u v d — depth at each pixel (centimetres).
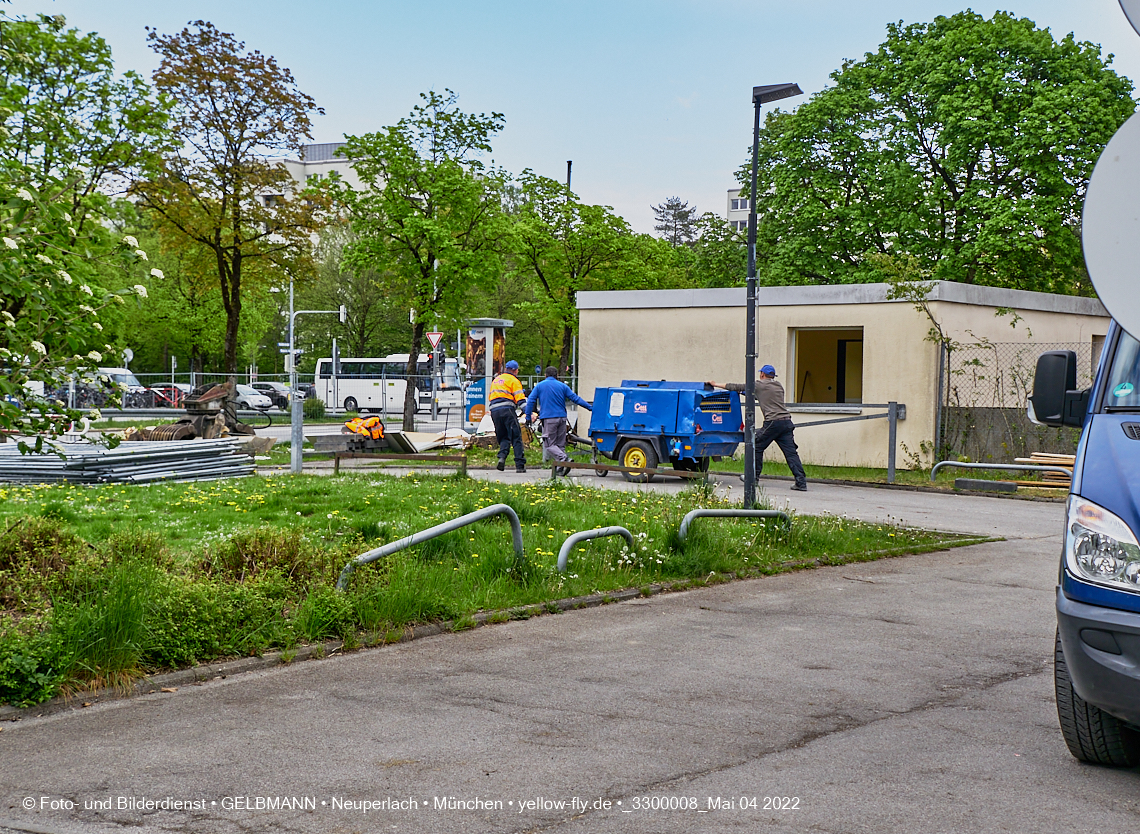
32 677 543
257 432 3400
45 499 1309
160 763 458
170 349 6044
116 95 2128
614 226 3672
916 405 2117
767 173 3697
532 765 459
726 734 507
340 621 692
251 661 632
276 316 6844
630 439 1875
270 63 2505
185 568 791
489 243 2861
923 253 3256
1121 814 414
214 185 2503
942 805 418
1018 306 2250
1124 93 3147
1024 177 3067
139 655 595
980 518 1469
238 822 393
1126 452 467
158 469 1609
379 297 6250
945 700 574
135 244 665
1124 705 424
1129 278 329
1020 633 750
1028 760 477
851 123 3472
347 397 5681
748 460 1248
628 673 623
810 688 594
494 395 1981
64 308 655
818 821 399
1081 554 445
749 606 841
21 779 438
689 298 2412
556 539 1022
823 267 3456
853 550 1106
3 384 616
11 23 721
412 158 2739
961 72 3167
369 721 523
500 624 762
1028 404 2184
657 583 909
